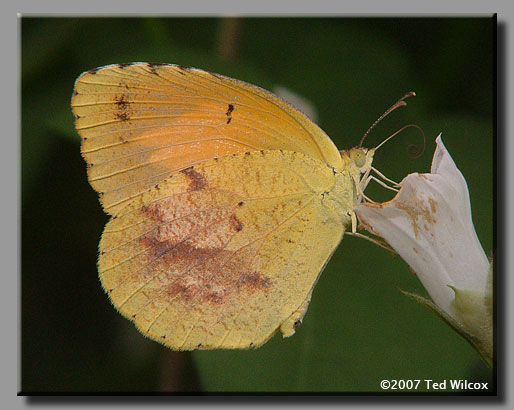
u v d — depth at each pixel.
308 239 0.24
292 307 0.24
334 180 0.24
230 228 0.24
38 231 0.25
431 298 0.23
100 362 0.25
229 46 0.26
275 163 0.24
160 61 0.25
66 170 0.26
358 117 0.26
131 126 0.24
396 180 0.25
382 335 0.24
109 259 0.24
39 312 0.25
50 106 0.25
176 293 0.24
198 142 0.24
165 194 0.24
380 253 0.25
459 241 0.23
